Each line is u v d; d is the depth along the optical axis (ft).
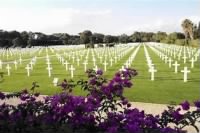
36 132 20.01
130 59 112.88
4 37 373.40
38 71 98.43
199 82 68.80
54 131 19.72
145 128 19.19
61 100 21.72
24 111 22.66
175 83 67.97
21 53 191.01
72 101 21.34
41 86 66.03
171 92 56.90
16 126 20.66
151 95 53.98
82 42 381.60
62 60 122.42
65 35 425.28
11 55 181.06
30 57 168.66
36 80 77.51
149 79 74.28
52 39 408.46
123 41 490.08
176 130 19.33
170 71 90.43
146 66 105.70
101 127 20.35
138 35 593.42
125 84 22.61
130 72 23.39
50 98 23.25
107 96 22.39
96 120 22.08
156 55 162.20
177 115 20.11
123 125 19.58
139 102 47.29
